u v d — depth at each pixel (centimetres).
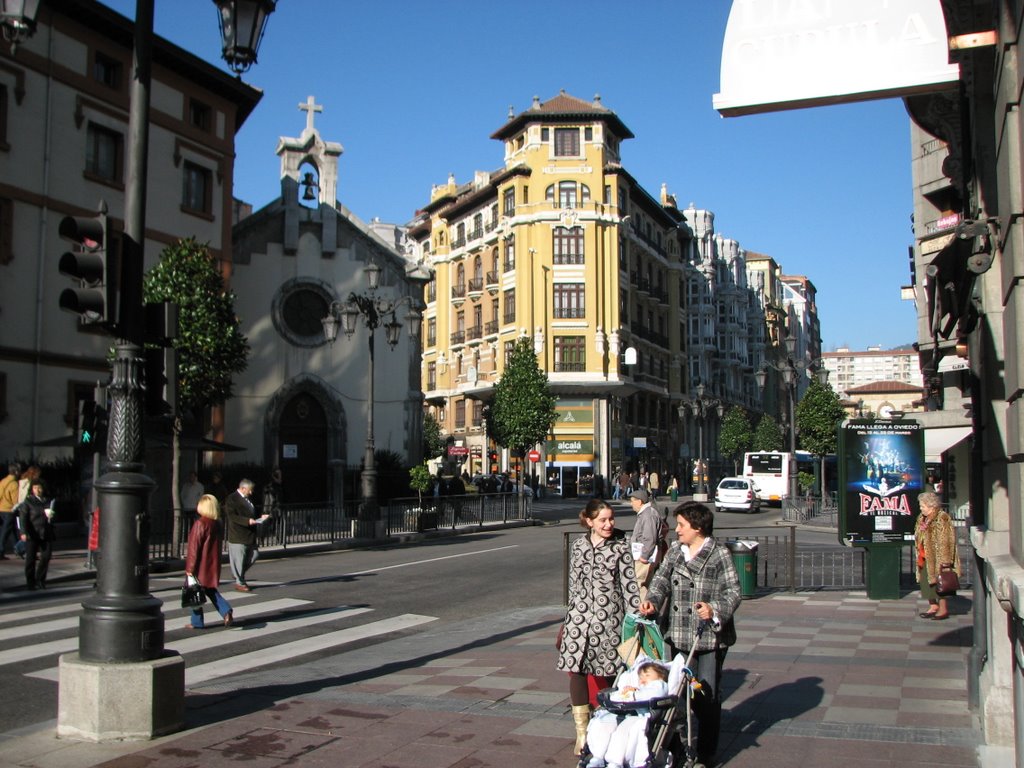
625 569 605
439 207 6838
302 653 1023
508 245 5781
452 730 669
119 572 655
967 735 639
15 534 1859
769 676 840
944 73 530
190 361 2092
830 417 5281
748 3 561
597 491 5006
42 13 2356
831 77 545
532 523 3512
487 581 1673
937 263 588
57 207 2383
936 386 2131
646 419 6344
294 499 3130
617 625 598
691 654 560
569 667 597
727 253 8612
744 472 5016
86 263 641
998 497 616
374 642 1102
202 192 2914
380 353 3331
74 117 2442
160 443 1980
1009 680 598
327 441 3200
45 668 915
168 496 2348
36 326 2312
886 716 693
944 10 540
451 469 5303
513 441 3984
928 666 885
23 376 2275
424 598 1466
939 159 1823
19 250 2280
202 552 1158
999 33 488
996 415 616
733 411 7325
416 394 3359
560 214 5544
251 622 1220
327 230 3272
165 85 2755
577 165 5603
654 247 6544
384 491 3178
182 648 1048
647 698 508
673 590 589
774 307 10538
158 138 2717
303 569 1841
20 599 1384
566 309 5544
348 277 3300
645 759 492
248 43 724
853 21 545
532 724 684
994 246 556
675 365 6850
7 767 582
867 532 1403
